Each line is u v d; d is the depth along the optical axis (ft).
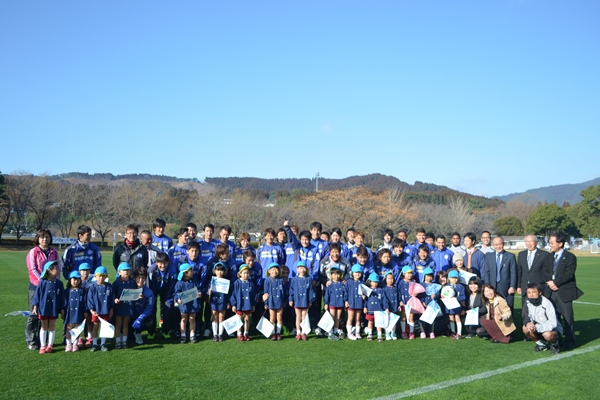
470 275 35.58
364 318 37.09
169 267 33.99
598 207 266.98
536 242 33.35
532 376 24.38
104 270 28.99
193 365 25.98
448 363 26.86
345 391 21.74
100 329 28.50
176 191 291.17
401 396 21.12
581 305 52.01
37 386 22.15
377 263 38.47
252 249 38.17
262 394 21.25
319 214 207.31
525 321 30.89
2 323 37.47
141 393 21.27
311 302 33.78
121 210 219.20
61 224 231.71
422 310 34.12
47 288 28.02
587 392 21.95
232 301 32.63
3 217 203.10
